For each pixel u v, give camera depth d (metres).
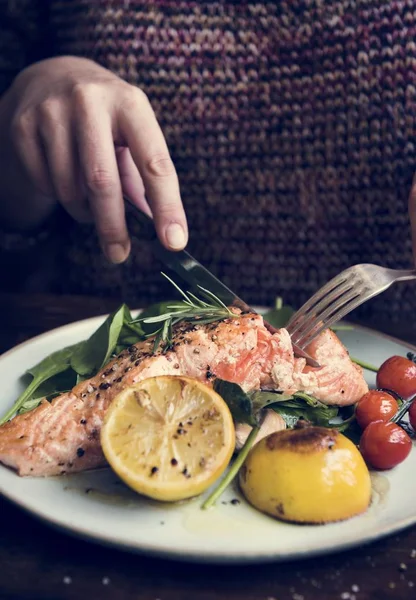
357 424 0.53
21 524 0.45
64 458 0.47
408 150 0.82
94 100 0.60
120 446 0.44
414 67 0.80
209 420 0.45
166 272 0.88
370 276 0.57
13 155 0.74
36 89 0.68
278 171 0.84
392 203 0.83
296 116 0.83
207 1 0.81
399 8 0.79
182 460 0.44
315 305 0.56
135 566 0.42
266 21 0.81
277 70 0.82
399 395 0.56
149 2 0.81
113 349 0.55
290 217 0.85
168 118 0.84
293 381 0.54
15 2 0.86
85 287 0.89
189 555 0.41
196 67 0.83
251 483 0.45
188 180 0.85
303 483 0.43
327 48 0.81
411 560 0.43
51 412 0.49
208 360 0.51
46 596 0.40
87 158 0.59
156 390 0.46
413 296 0.86
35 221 0.84
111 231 0.60
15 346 0.62
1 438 0.48
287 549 0.41
